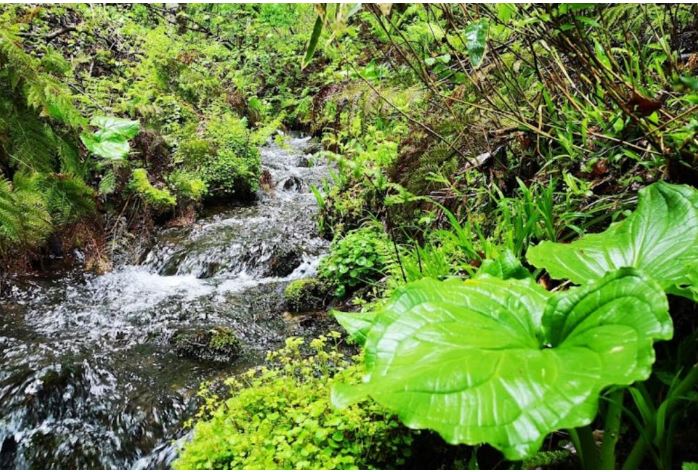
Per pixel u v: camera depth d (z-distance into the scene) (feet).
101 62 19.21
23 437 8.68
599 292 3.54
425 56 8.38
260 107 27.22
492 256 7.19
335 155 9.47
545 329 3.65
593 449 4.03
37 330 11.60
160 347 11.23
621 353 2.99
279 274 15.33
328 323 12.00
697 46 8.18
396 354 3.55
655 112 5.88
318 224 17.54
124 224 16.11
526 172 8.70
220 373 10.25
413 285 4.16
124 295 13.71
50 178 12.56
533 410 2.80
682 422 4.54
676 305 5.24
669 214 4.77
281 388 6.40
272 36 33.17
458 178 9.36
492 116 8.58
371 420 5.58
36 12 15.21
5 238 12.05
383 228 12.35
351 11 4.23
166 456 8.25
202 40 30.22
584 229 6.72
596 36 7.23
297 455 5.24
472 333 3.59
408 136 10.23
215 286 14.64
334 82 11.51
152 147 17.76
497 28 7.16
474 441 2.72
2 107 11.92
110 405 9.32
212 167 20.10
